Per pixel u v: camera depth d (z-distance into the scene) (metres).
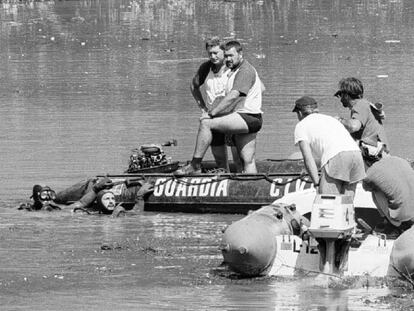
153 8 139.88
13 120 56.88
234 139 38.09
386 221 29.61
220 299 24.84
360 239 27.42
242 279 26.81
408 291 25.42
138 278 26.94
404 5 135.38
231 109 37.34
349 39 96.69
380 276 26.38
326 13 126.62
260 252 26.61
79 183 38.06
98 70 78.38
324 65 77.44
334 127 28.25
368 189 29.22
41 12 134.25
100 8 140.50
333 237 26.05
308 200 30.05
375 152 30.67
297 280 26.56
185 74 74.88
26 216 35.94
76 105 61.84
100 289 25.89
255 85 37.34
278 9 133.62
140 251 30.03
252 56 84.38
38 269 27.91
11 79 74.38
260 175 36.19
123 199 37.19
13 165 44.56
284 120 53.84
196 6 141.50
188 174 37.12
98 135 51.53
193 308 24.14
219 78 37.97
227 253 26.75
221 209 36.31
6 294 25.47
